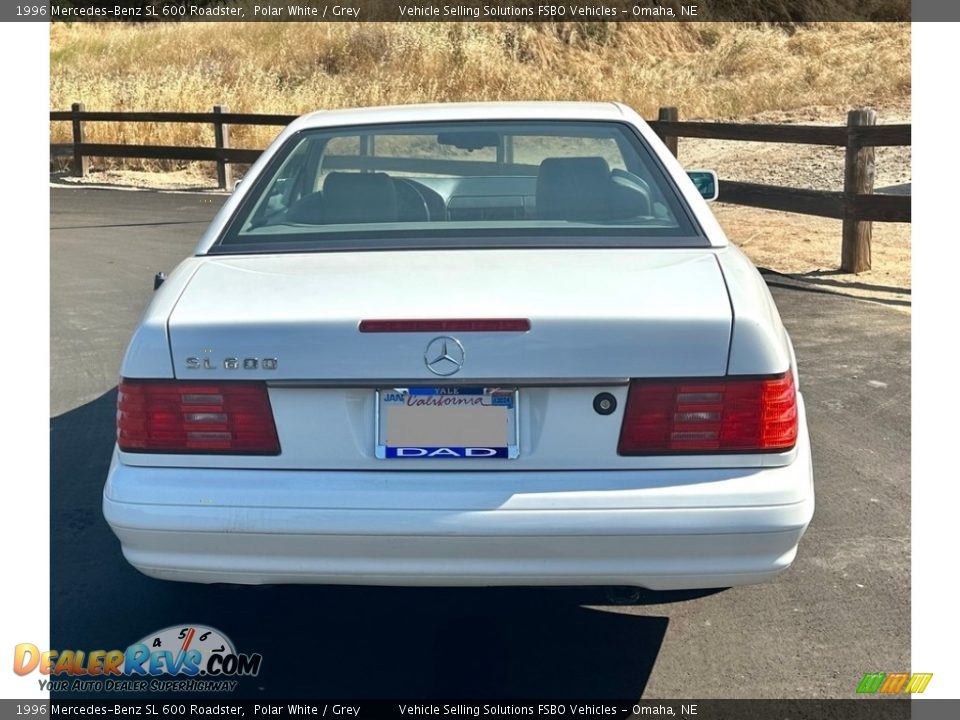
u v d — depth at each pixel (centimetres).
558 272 253
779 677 261
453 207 307
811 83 1772
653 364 223
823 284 714
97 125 1497
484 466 227
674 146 912
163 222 1052
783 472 228
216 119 1324
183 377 230
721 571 228
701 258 265
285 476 229
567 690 257
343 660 272
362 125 336
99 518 355
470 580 231
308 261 270
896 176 1092
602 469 227
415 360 224
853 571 312
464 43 1972
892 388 479
